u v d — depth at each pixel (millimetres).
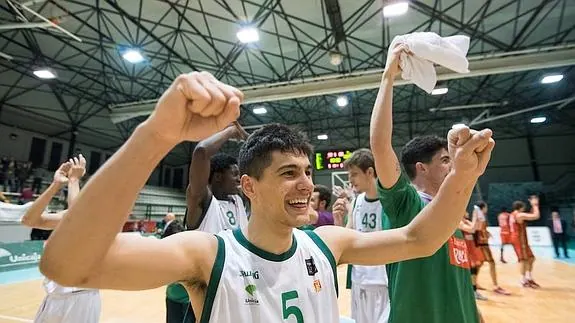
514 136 15289
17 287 5074
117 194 431
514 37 7953
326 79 7984
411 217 1160
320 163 8680
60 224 434
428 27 7586
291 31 7785
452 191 719
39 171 12180
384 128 1054
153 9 7047
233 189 1907
